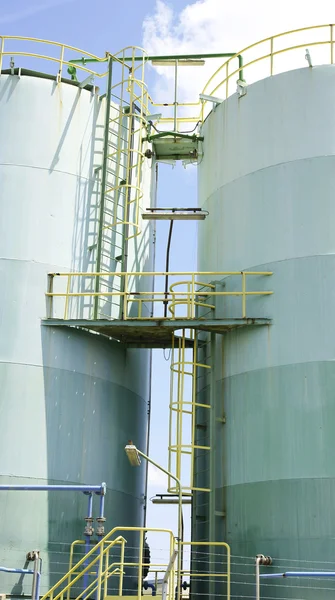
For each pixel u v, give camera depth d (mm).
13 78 32156
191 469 28594
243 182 30750
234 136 31688
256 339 28781
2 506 27891
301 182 29250
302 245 28641
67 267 31031
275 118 30469
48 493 28516
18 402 28953
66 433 29516
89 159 32562
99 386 31016
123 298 31922
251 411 28250
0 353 29312
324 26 30672
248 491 27531
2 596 20562
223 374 29766
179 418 29062
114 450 31078
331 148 29188
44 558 27781
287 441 27031
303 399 27125
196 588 29062
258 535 26859
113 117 33719
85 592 25125
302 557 25734
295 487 26453
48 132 31891
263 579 26328
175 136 34250
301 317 27938
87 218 32000
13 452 28422
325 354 27234
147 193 35438
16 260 30312
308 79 30203
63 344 30203
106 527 29766
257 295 29188
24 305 29938
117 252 32750
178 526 26609
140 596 22516
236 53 33156
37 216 30953
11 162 31266
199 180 33938
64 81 33000
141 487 33594
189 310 29641
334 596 25109
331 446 26312
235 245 30422
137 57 36719
